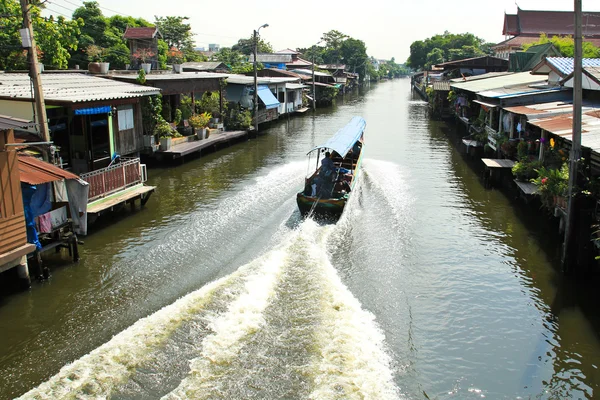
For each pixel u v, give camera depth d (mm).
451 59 86812
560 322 9453
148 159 22016
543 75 28141
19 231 9844
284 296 9641
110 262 11609
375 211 15766
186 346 7875
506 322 9430
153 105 21062
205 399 6750
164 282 10641
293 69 65188
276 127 36562
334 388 7070
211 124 27750
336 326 8641
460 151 26578
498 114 22797
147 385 7012
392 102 59844
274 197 16938
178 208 15609
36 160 11258
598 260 11266
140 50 28516
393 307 9867
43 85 16641
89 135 16391
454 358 8312
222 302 9234
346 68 103312
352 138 18266
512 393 7531
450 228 14367
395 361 8141
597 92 18297
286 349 7891
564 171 13062
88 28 37812
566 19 58562
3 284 10461
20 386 7363
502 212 15883
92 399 6738
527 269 11695
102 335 8680
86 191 11555
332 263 11789
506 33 60094
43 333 8727
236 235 13328
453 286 10820
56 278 10781
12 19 24828
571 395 7512
